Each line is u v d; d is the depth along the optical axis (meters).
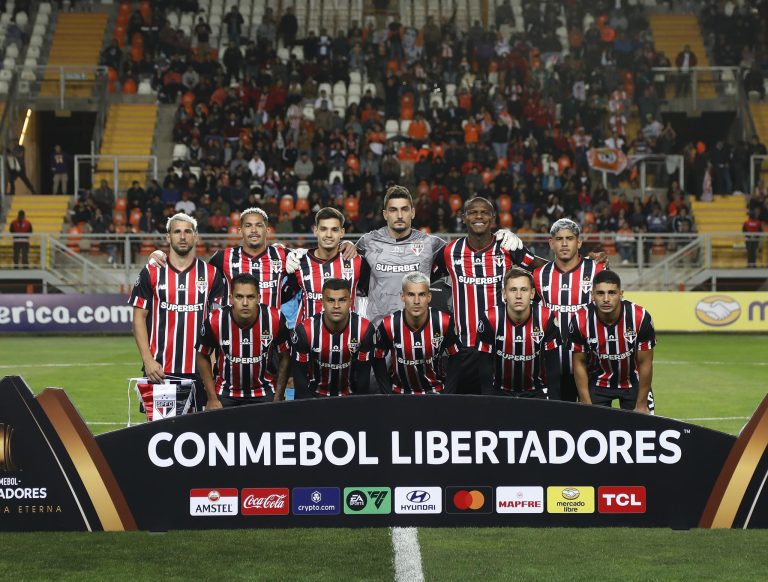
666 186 21.97
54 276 18.52
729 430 8.24
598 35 24.56
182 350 6.36
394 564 4.69
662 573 4.54
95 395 10.21
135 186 19.95
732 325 17.78
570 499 4.64
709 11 26.47
